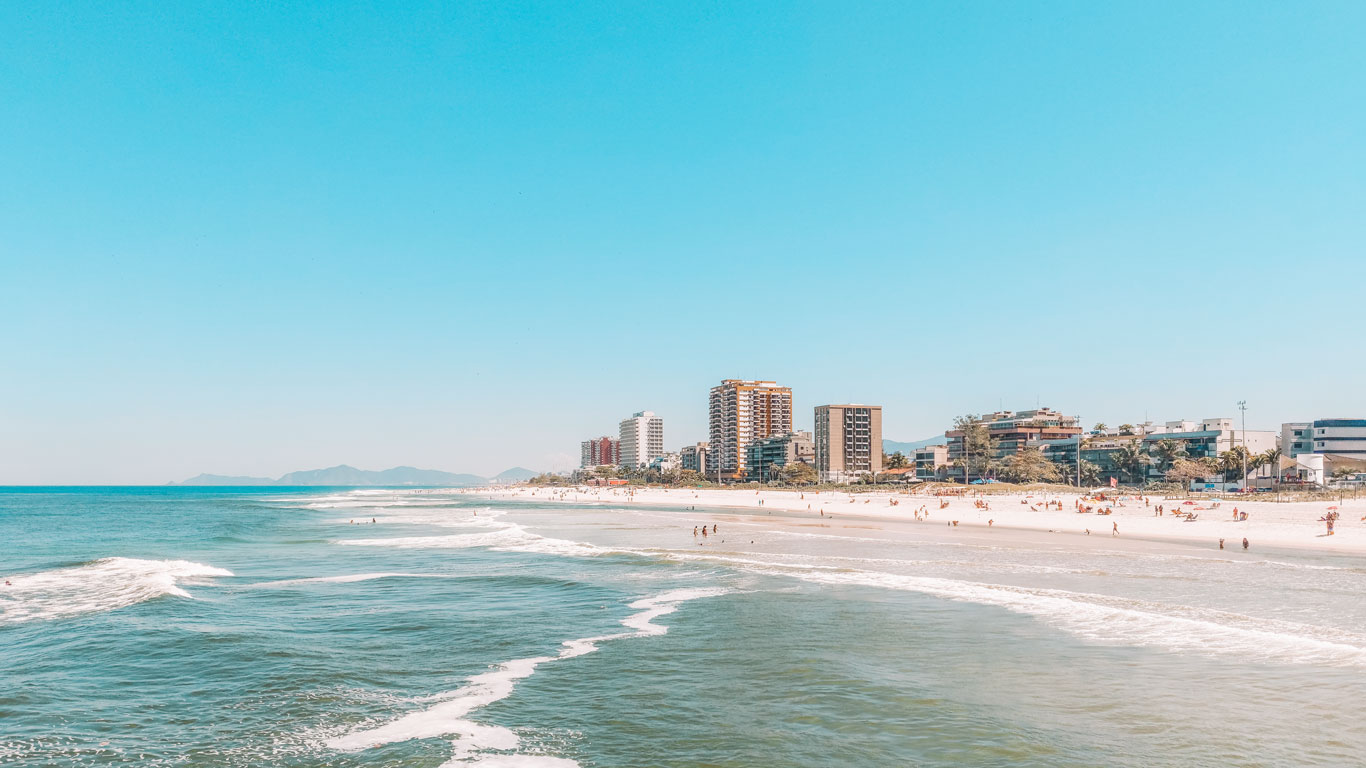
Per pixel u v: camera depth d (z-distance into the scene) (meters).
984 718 18.19
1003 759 15.76
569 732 17.59
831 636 26.80
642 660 23.86
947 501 129.00
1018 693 20.09
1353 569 43.19
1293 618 28.98
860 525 85.62
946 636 26.59
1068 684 20.81
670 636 27.19
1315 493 102.75
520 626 29.19
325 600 35.34
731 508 140.50
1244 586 36.81
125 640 26.86
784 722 18.11
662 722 18.17
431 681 21.78
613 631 28.17
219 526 93.19
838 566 46.31
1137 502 102.00
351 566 48.97
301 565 49.78
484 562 50.59
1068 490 147.62
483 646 25.97
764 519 100.69
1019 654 24.02
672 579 41.38
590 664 23.45
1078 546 57.78
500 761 15.93
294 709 19.38
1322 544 57.47
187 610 32.59
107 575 43.66
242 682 21.73
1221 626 27.59
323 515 126.75
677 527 85.44
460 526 91.62
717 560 49.97
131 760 16.19
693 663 23.44
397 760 16.03
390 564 50.00
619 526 87.94
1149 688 20.33
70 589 38.47
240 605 34.03
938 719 18.17
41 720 18.67
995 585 37.78
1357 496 96.81
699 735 17.31
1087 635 26.50
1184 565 45.50
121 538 74.00
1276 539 60.84
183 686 21.42
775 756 16.06
